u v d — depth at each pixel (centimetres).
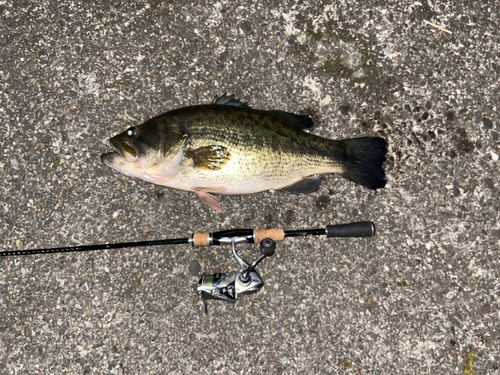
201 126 90
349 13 103
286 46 102
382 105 102
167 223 98
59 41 101
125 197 98
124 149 90
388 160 101
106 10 102
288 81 101
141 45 101
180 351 95
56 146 99
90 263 97
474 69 103
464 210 100
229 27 102
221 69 101
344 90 102
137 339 96
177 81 101
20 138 99
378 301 98
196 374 95
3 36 101
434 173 100
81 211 98
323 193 99
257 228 98
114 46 101
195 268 97
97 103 100
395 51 103
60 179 99
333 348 96
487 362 97
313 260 98
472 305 98
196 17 102
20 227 98
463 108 102
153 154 90
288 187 95
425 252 99
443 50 103
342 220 99
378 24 103
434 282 98
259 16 102
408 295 98
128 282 97
